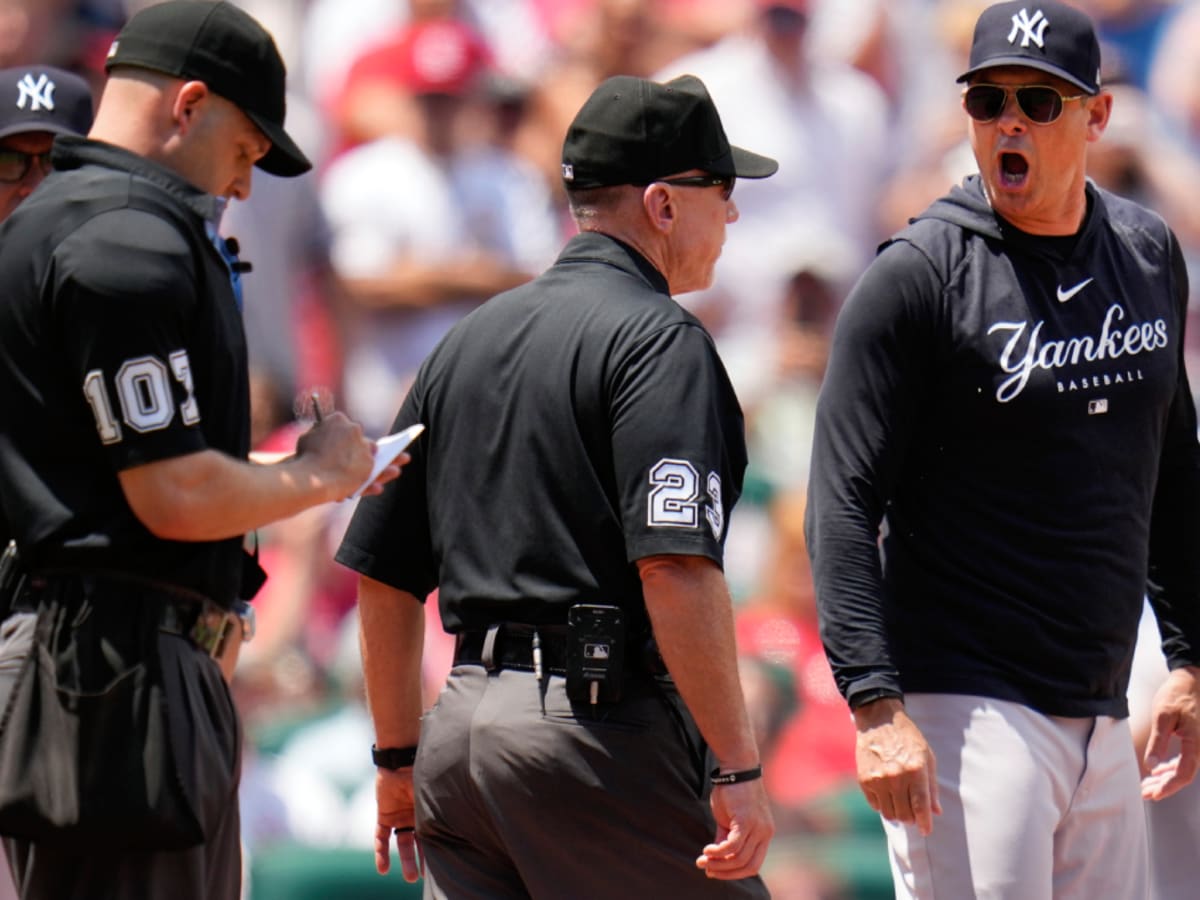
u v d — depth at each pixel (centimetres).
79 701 1254
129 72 1302
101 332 1224
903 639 1464
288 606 2672
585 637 1343
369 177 3147
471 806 1384
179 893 1298
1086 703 1449
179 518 1236
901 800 1382
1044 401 1430
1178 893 1667
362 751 2466
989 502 1442
